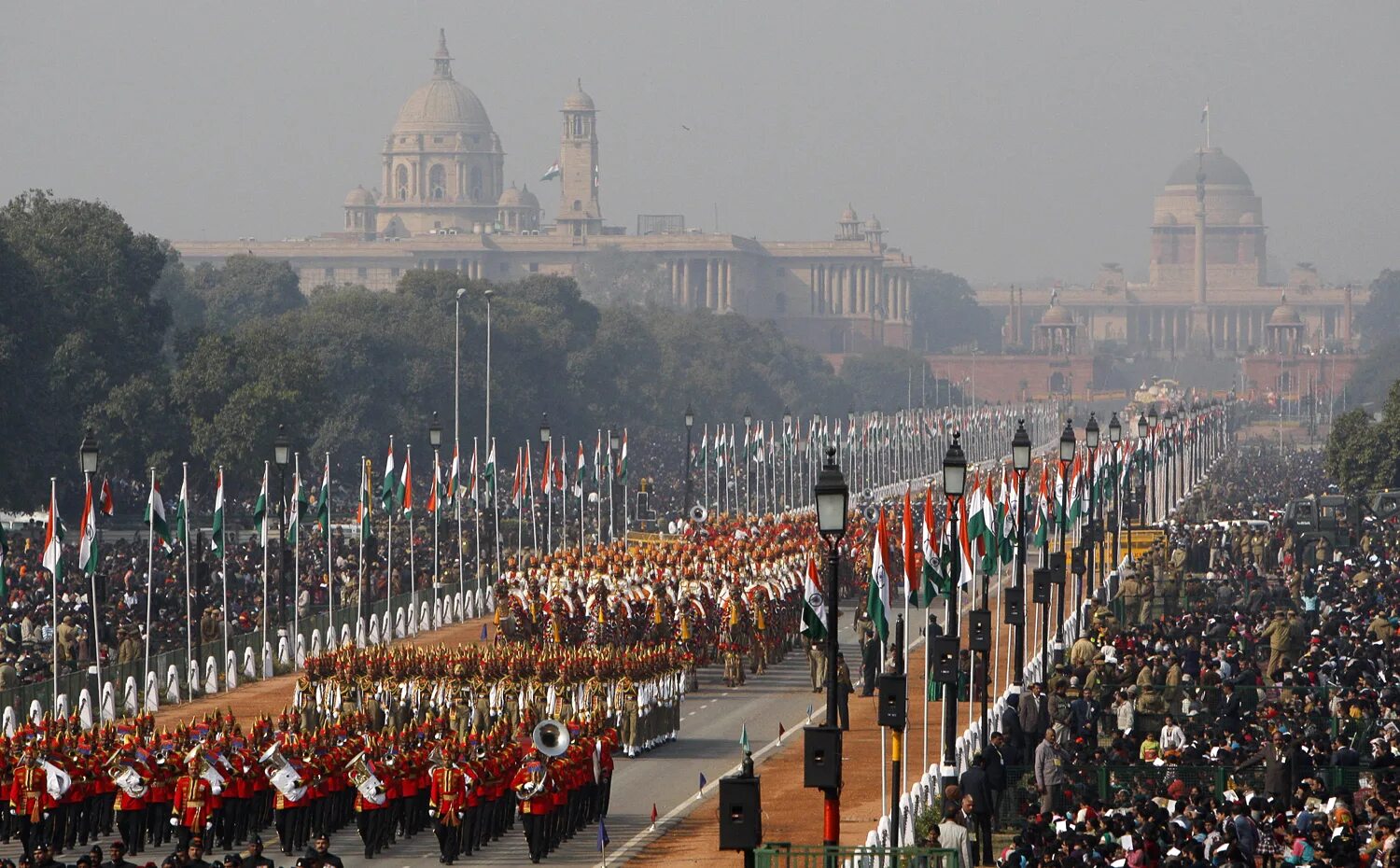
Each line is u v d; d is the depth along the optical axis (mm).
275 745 152500
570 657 199875
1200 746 170375
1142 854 120625
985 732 174625
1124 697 192250
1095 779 162000
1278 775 150875
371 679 196125
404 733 164500
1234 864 118688
